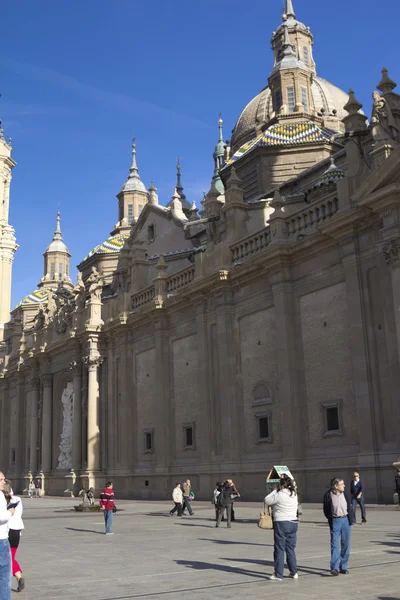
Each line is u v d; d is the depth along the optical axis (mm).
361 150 26391
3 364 64062
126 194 68938
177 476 35469
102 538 18141
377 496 23641
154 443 37969
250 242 32094
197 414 34844
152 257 45594
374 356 24859
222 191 59062
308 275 28594
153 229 50062
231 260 33219
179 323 37094
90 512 29922
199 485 33094
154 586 10156
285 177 42812
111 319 43562
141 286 42781
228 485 19859
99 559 13672
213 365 33594
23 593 9922
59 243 81875
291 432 27734
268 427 29812
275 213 30188
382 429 24172
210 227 36000
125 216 68562
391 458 23438
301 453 27641
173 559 13156
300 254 28953
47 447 51125
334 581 9945
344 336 26625
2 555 7137
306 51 59750
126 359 41438
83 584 10609
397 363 23734
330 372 27062
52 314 53625
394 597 8688
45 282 80188
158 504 32000
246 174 45219
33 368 54938
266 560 12562
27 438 56719
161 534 18484
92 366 44250
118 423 41781
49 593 9875
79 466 45344
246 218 34625
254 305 31391
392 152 23531
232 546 15031
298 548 13734
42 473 50719
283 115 48531
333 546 10500
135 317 40344
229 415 31406
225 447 31375
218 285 32844
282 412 28312
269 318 30547
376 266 25203
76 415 46125
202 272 34656
